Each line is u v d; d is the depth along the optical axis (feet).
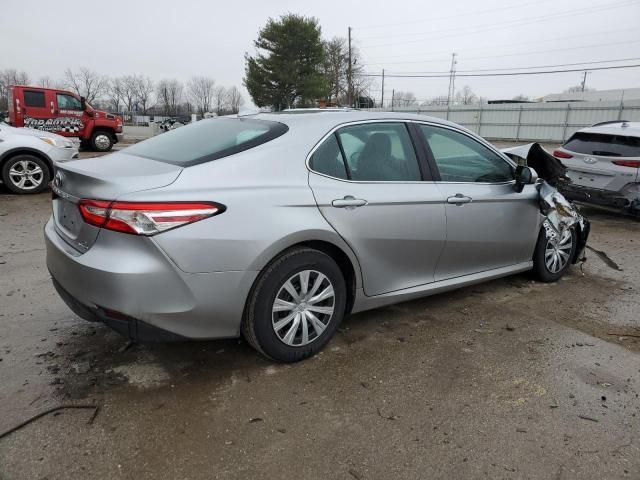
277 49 155.53
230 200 8.98
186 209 8.53
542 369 10.53
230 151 9.81
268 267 9.59
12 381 9.49
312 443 8.11
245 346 11.09
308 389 9.56
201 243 8.65
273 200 9.45
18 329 11.60
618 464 7.80
